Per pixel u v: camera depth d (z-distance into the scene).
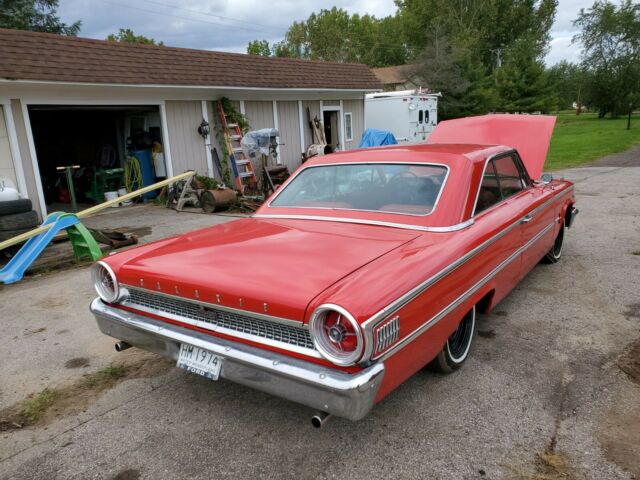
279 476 2.40
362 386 2.07
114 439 2.76
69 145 14.12
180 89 11.21
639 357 3.44
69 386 3.36
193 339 2.58
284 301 2.21
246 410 2.99
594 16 43.88
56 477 2.48
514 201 3.95
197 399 3.14
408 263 2.49
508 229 3.48
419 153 3.47
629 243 6.38
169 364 3.63
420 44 51.69
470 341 3.33
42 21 26.16
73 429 2.87
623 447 2.52
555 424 2.72
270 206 3.70
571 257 5.88
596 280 5.03
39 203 9.19
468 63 32.88
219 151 12.36
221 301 2.43
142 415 2.98
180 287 2.58
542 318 4.15
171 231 8.30
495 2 51.47
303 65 14.50
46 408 3.10
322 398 2.16
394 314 2.21
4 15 23.86
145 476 2.45
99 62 9.76
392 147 3.78
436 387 3.12
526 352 3.56
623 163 15.71
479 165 3.41
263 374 2.33
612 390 3.04
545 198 4.51
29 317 4.66
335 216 3.30
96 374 3.52
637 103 44.31
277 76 13.30
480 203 3.36
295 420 2.86
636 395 2.98
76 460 2.60
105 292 3.04
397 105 18.05
